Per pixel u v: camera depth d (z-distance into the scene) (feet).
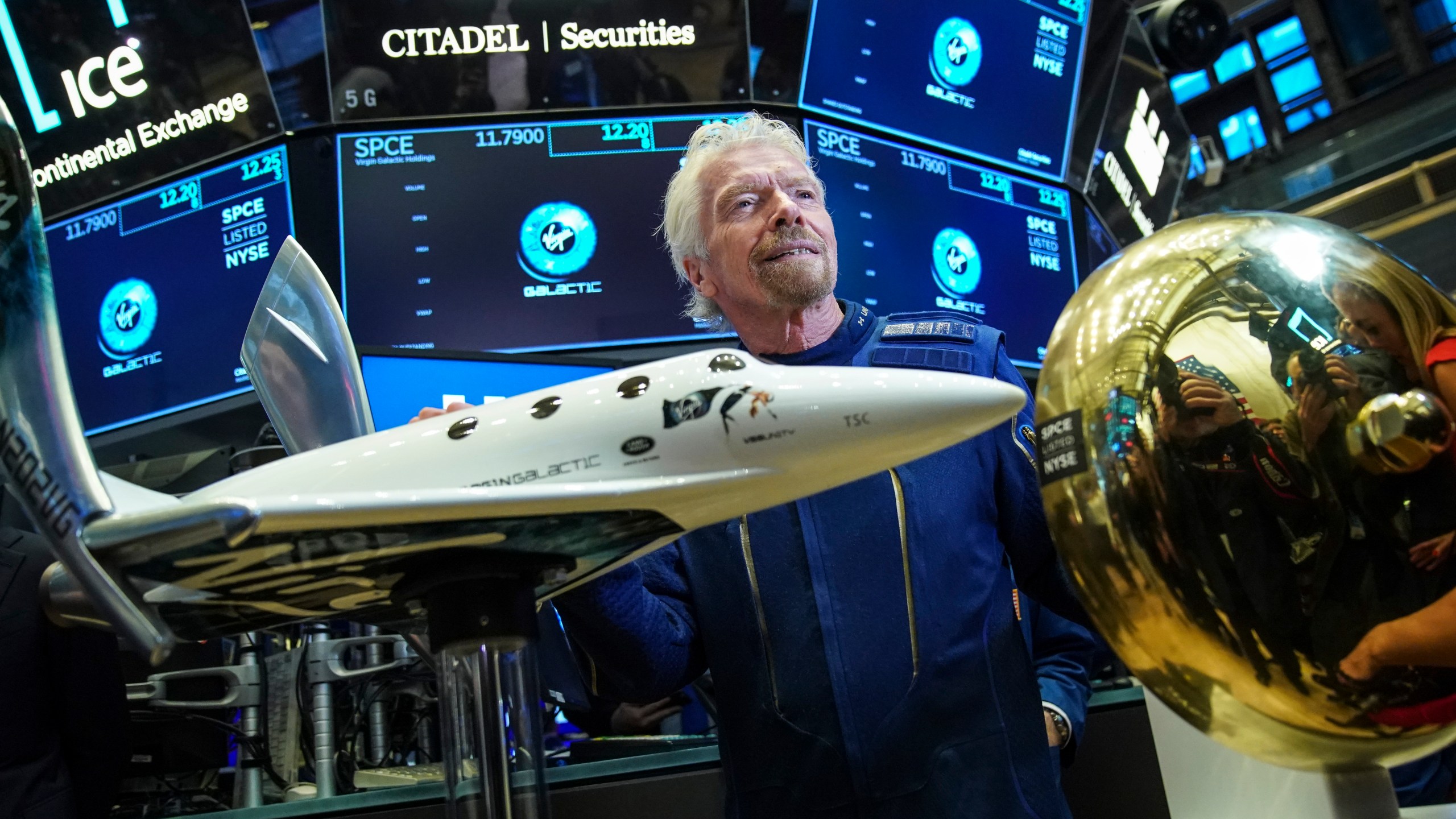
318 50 10.44
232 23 10.33
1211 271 1.97
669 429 2.49
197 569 1.88
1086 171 13.58
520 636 2.23
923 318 4.63
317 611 2.36
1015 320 12.61
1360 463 1.77
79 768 5.32
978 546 4.11
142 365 10.80
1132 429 1.88
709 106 11.16
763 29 11.04
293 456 3.13
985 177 12.69
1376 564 1.76
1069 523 1.98
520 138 10.84
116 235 10.95
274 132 10.65
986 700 3.91
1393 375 1.79
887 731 3.84
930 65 12.19
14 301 1.91
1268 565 1.80
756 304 4.49
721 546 4.18
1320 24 24.35
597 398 2.57
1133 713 4.94
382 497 1.74
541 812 2.16
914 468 4.15
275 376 3.32
